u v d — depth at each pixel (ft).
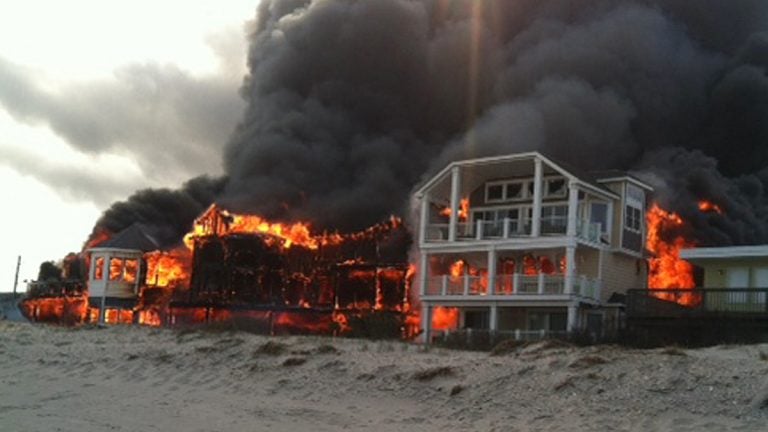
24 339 93.71
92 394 61.36
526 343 70.74
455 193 147.74
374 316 151.74
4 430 48.60
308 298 196.24
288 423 49.52
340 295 191.11
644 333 108.06
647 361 51.03
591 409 45.01
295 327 163.43
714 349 72.13
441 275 151.33
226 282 195.72
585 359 52.34
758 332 106.73
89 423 50.70
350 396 54.80
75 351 80.07
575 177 135.85
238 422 50.19
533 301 134.62
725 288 114.32
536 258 142.72
